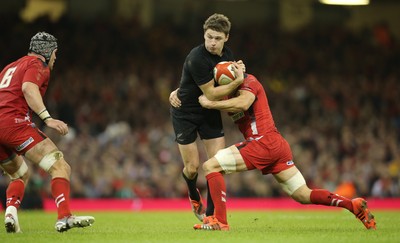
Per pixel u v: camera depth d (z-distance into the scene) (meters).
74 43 100.19
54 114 86.38
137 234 27.23
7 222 27.58
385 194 75.88
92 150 75.12
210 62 30.06
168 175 73.12
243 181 71.44
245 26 116.56
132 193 70.94
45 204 62.62
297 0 122.12
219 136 33.41
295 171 29.08
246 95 28.81
